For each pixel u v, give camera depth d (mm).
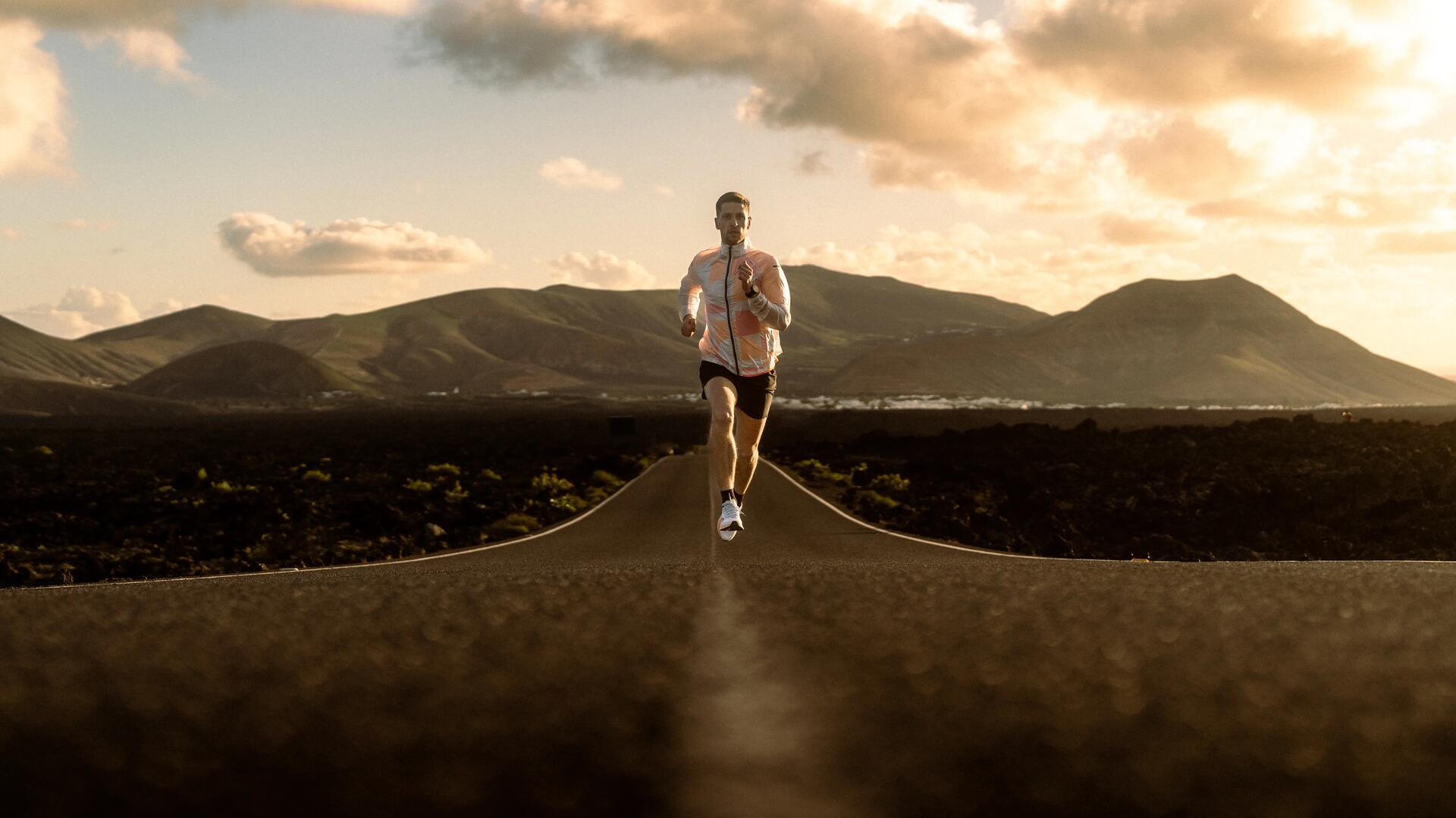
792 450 101312
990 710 1181
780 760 990
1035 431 89750
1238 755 995
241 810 856
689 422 197125
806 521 36156
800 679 1355
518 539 29953
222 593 2898
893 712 1183
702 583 2809
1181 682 1311
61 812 851
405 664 1467
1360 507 42500
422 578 3764
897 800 889
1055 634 1729
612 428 121438
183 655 1561
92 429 161875
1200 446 66312
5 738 1071
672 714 1174
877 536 30656
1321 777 933
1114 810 864
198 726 1124
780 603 2238
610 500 44656
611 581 2957
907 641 1658
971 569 4531
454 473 57656
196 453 84062
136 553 27594
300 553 28094
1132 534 41281
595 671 1415
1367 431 65938
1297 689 1269
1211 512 44062
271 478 56219
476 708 1201
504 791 905
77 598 2734
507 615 2041
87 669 1444
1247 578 3182
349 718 1156
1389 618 1927
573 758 1003
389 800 884
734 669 1422
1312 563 6328
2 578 23609
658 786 918
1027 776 942
